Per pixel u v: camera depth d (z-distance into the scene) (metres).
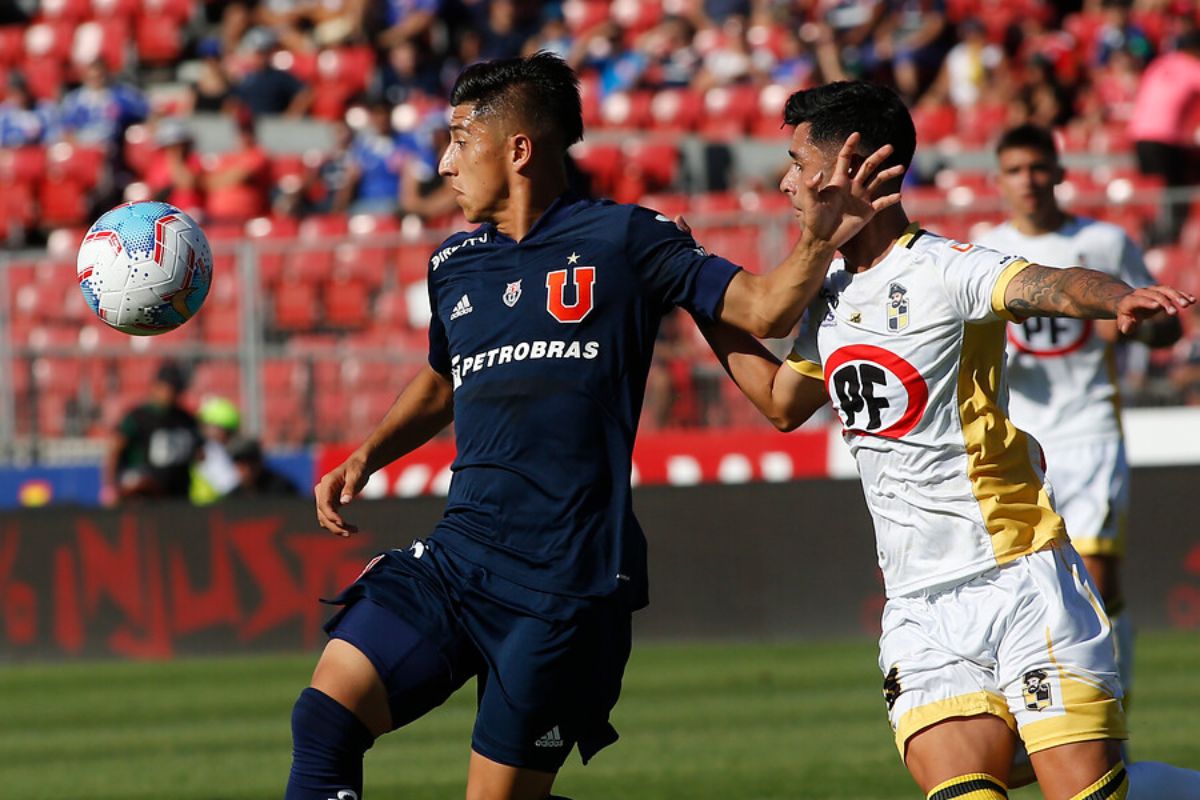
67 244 64.69
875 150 14.97
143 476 48.25
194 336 51.03
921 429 14.79
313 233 58.34
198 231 17.30
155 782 27.00
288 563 45.25
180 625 45.91
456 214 59.66
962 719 14.59
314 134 70.44
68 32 81.69
